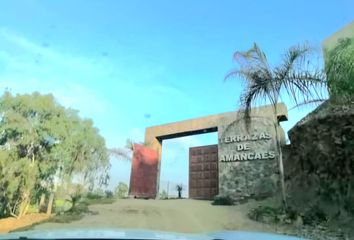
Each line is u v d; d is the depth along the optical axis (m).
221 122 26.28
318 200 15.65
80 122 22.72
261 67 15.78
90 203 22.41
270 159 22.91
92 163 23.05
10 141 20.61
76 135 22.17
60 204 21.77
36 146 20.98
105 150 23.84
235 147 24.67
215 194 26.28
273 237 2.80
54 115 21.45
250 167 23.53
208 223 16.53
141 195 28.62
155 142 30.77
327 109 16.62
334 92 15.08
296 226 14.30
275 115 16.56
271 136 23.34
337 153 15.30
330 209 14.70
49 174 21.52
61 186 21.88
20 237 2.21
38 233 2.35
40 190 21.48
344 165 14.89
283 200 15.80
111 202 23.48
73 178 22.28
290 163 18.92
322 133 16.25
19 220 19.22
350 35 18.75
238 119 17.39
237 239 2.63
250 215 16.91
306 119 18.00
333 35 19.88
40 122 21.06
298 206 16.27
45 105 21.17
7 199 20.59
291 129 19.08
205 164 27.73
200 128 27.75
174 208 21.06
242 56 16.08
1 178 19.77
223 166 24.78
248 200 22.36
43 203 21.89
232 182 23.92
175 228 15.70
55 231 2.46
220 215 18.27
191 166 28.38
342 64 14.81
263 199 21.72
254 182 22.98
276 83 15.51
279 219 15.10
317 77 15.18
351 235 12.42
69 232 2.39
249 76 15.85
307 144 17.23
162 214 19.19
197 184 27.59
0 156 19.75
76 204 21.27
